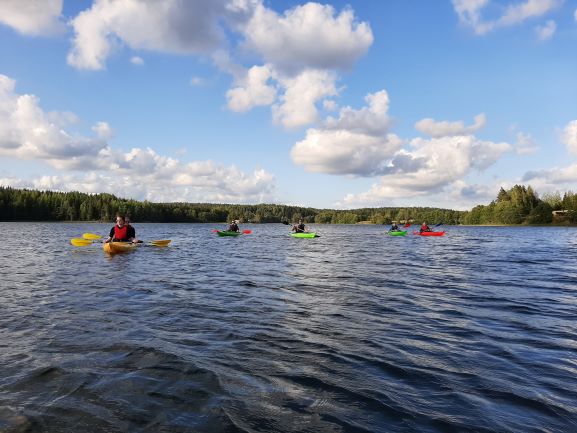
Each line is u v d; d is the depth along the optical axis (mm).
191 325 6383
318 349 5281
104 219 111750
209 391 3988
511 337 5875
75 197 121875
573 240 36906
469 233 58469
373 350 5262
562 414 3566
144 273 12383
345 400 3828
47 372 4402
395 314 7238
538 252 22172
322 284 10609
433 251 22828
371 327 6363
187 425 3344
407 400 3836
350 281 11148
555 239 38969
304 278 11711
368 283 10805
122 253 19000
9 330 5953
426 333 6055
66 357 4867
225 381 4234
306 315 7117
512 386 4160
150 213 123000
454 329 6281
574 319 6926
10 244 25094
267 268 14172
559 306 7953
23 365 4590
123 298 8438
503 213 112438
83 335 5758
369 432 3258
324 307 7770
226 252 21266
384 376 4414
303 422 3408
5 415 3467
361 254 20547
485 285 10539
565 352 5215
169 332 5973
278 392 3988
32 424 3326
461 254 20672
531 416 3531
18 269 12977
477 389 4090
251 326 6359
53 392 3924
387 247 26328
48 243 26172
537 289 9930
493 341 5680
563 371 4562
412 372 4531
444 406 3719
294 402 3777
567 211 107000
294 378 4336
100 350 5133
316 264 15609
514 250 23734
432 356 5055
